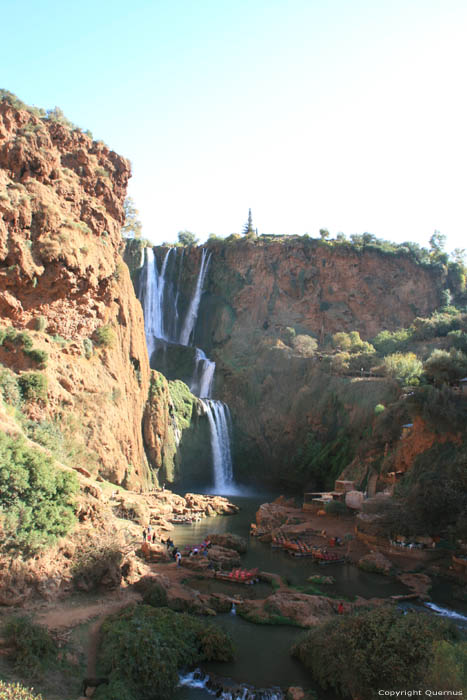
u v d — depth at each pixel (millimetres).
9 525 23812
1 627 20891
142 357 61781
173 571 33000
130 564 28672
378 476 55000
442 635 20078
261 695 19906
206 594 29297
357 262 101875
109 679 19531
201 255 106625
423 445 48875
